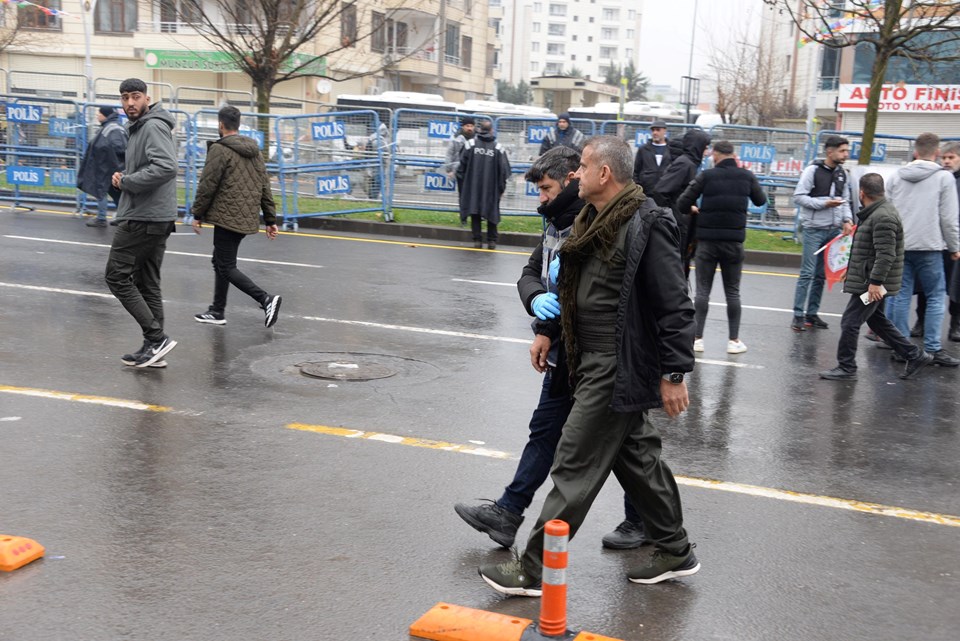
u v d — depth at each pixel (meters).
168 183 7.21
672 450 6.02
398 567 4.21
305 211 17.33
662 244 3.77
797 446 6.22
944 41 15.32
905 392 7.77
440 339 8.78
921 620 3.92
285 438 5.84
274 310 8.66
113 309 9.36
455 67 53.28
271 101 20.19
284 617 3.72
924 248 8.59
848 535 4.79
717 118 36.25
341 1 22.86
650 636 3.71
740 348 8.91
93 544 4.29
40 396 6.49
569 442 3.91
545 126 17.81
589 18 141.00
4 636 3.49
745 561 4.43
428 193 17.66
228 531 4.49
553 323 4.23
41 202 18.22
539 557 3.98
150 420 6.08
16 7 37.78
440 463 5.53
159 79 41.69
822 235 9.96
